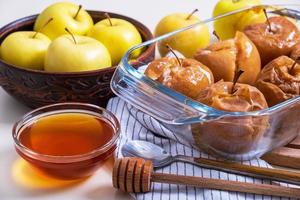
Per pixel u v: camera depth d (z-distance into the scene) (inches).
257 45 30.4
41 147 26.3
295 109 25.3
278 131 25.9
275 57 30.4
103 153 25.7
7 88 30.0
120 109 29.6
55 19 32.2
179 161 26.7
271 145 26.6
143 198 24.9
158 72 27.7
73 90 29.2
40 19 32.6
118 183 25.0
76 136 26.9
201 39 32.4
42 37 31.2
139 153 26.9
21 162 27.4
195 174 26.1
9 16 41.3
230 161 26.8
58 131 27.1
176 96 25.0
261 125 25.1
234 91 26.2
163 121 25.1
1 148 28.2
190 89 27.3
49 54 29.4
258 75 28.4
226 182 25.0
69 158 25.1
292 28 31.1
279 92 27.0
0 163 27.3
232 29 34.0
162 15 41.2
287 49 30.3
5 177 26.5
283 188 24.7
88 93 29.5
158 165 26.4
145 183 24.7
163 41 31.7
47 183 26.2
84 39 30.4
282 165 27.5
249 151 26.4
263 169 25.8
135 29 32.6
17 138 26.3
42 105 30.1
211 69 28.8
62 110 28.2
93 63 29.3
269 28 31.0
